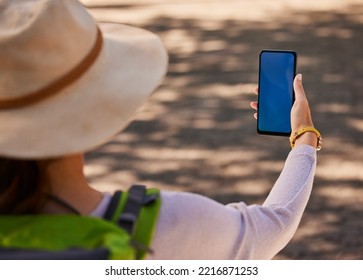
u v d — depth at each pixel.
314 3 22.14
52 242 2.84
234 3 22.33
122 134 12.85
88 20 3.14
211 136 12.73
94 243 2.83
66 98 3.04
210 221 3.19
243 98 14.59
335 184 10.79
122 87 3.18
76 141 3.00
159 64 3.37
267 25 19.89
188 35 19.23
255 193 10.73
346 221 9.70
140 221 3.03
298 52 17.52
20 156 2.91
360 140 12.52
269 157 11.81
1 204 2.96
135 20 20.95
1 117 2.99
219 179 11.14
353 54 17.31
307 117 4.03
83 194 3.06
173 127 13.18
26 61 2.92
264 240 3.40
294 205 3.59
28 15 2.96
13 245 2.85
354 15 20.77
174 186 11.04
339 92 14.87
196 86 15.33
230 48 17.98
